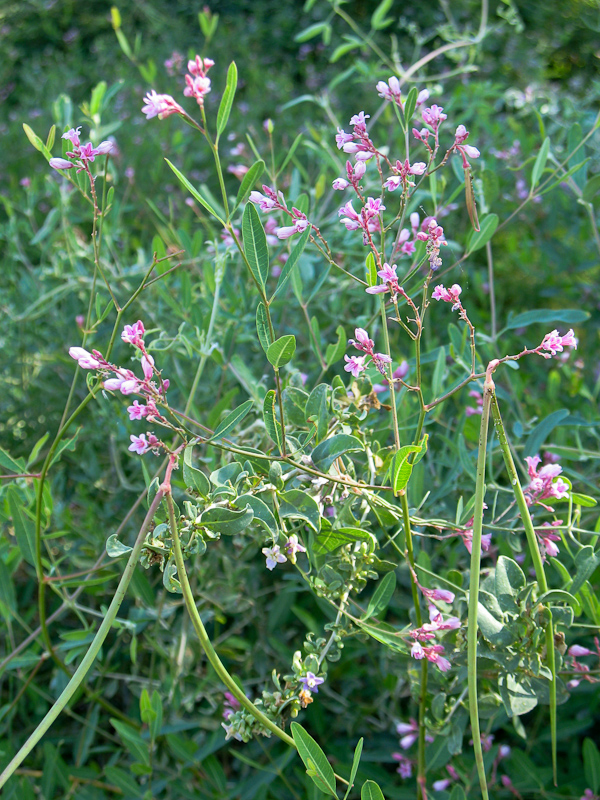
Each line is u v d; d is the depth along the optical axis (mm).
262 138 1049
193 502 287
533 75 1358
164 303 556
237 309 470
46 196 898
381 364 287
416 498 370
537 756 430
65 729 475
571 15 1506
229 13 1729
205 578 439
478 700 321
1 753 416
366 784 253
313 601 486
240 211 544
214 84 1308
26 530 347
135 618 414
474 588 256
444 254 591
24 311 628
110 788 416
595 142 758
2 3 1807
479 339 444
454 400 530
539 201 781
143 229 743
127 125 1024
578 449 419
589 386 618
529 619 280
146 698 352
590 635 409
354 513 355
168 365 514
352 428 323
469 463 366
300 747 254
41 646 417
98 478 529
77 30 1771
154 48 1458
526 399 521
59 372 615
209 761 399
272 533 271
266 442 354
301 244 282
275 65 1629
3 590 389
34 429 616
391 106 680
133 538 469
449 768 374
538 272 744
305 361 565
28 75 1491
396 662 358
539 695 294
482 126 806
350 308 570
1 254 861
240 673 472
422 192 465
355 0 1676
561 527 312
